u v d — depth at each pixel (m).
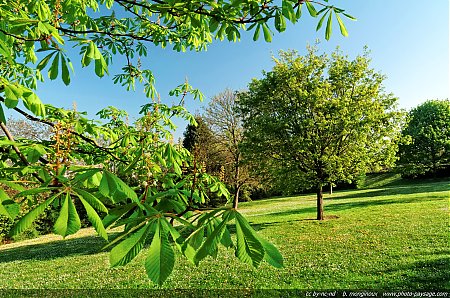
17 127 14.38
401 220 12.59
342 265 7.60
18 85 1.65
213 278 7.44
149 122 3.44
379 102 15.15
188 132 26.59
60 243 15.60
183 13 2.32
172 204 1.56
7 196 1.23
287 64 16.08
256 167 16.64
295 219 15.84
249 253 0.96
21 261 11.86
